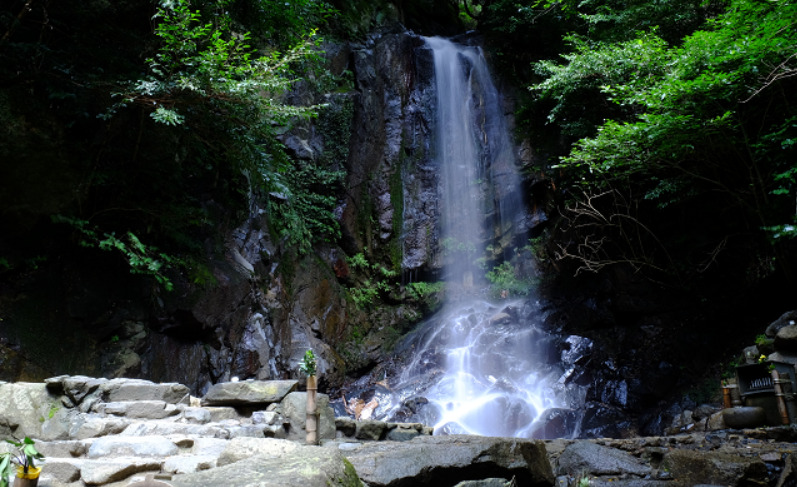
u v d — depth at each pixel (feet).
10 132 21.29
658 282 39.88
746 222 36.63
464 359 41.09
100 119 24.43
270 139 27.20
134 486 7.33
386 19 53.42
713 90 29.43
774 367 22.89
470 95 53.31
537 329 42.93
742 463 14.08
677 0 39.32
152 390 14.53
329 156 43.62
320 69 38.11
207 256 30.30
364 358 42.01
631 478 14.26
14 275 22.35
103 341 24.57
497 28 54.08
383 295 46.68
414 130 50.24
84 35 24.44
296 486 7.32
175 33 23.50
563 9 48.11
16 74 22.21
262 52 32.09
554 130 49.55
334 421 15.20
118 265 25.72
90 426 12.42
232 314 30.68
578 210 43.24
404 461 10.96
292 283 37.96
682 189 37.60
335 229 43.70
